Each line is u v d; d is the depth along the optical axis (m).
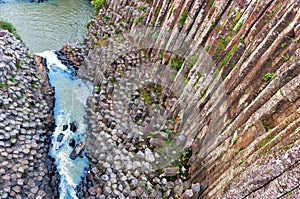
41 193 12.89
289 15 9.44
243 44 11.34
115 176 12.92
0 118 14.78
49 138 15.52
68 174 13.73
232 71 11.27
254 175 8.06
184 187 11.47
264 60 9.77
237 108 10.62
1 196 12.09
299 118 7.66
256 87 9.97
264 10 10.79
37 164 13.97
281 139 7.92
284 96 8.53
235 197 8.41
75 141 15.35
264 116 9.05
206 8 14.27
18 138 14.60
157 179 12.17
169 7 17.31
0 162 13.23
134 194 11.98
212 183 10.29
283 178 7.27
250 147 8.99
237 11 12.17
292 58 8.80
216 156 10.63
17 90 16.75
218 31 12.95
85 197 12.61
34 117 16.06
